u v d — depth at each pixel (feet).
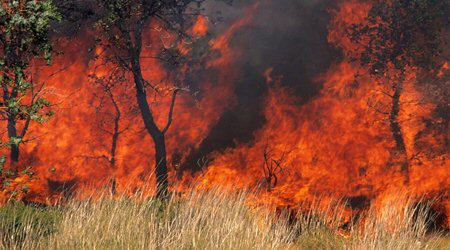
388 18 267.39
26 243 70.23
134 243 71.20
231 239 71.97
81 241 70.59
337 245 79.66
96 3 215.51
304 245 80.69
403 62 265.13
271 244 75.05
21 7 68.03
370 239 75.97
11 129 208.13
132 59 224.74
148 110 222.69
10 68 69.87
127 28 226.79
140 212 76.89
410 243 74.33
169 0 233.76
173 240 72.54
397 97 272.10
